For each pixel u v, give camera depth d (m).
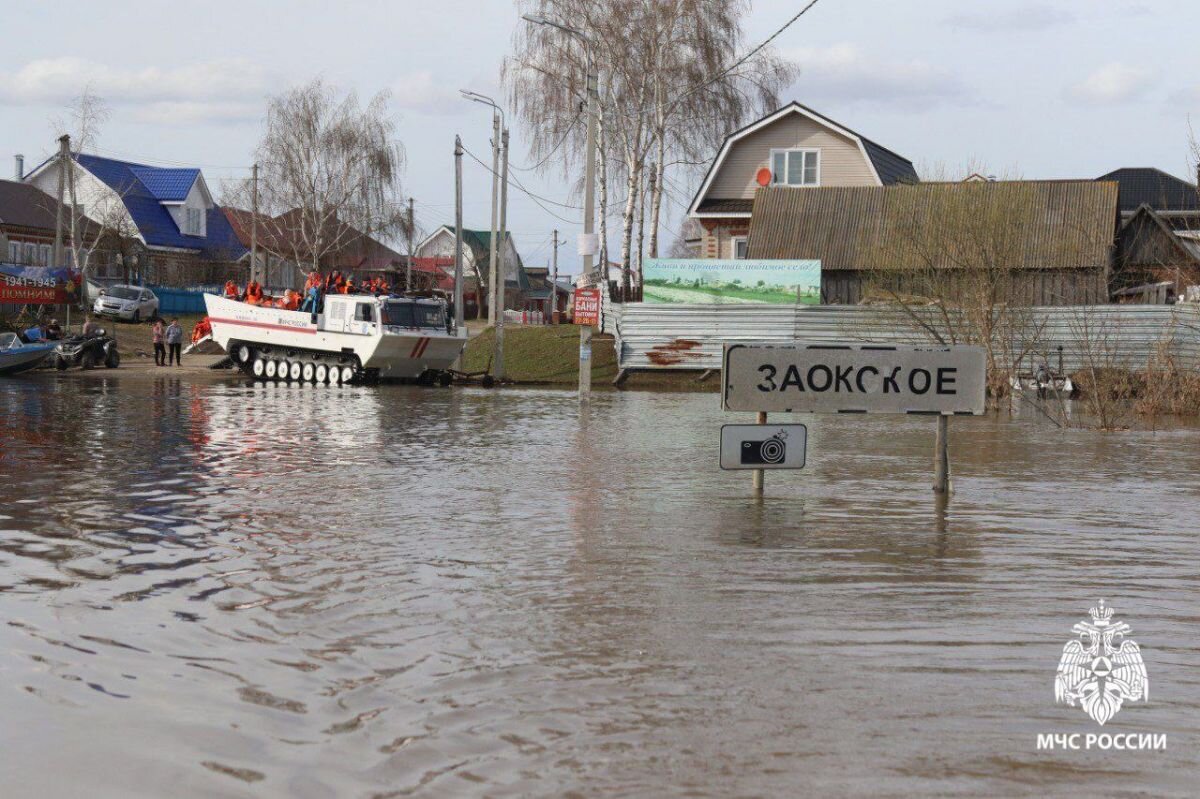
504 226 44.19
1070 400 35.34
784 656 7.20
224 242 92.75
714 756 5.54
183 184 87.81
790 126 52.03
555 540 11.16
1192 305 35.84
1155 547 10.90
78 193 82.69
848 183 51.66
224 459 17.98
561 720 6.05
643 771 5.36
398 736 5.83
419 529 11.77
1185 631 7.86
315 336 43.47
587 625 7.95
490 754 5.58
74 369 49.34
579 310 32.44
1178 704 6.33
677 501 13.72
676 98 50.38
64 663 7.10
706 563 10.05
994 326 37.16
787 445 14.16
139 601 8.69
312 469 16.78
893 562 10.11
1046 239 41.88
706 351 43.81
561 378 45.59
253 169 71.31
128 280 79.31
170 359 51.91
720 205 52.69
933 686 6.61
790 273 43.66
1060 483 15.70
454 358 44.22
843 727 5.93
